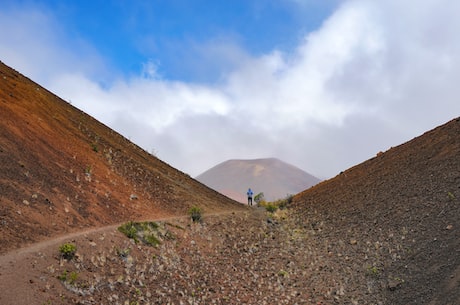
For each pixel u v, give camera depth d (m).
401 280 17.50
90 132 33.28
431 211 23.12
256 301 17.09
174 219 24.73
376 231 23.89
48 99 33.69
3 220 14.57
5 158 18.98
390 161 35.25
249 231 27.05
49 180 20.06
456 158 28.19
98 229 17.89
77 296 12.32
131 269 15.60
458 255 17.31
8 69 34.41
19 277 11.73
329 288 18.56
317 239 25.69
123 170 29.78
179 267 17.95
